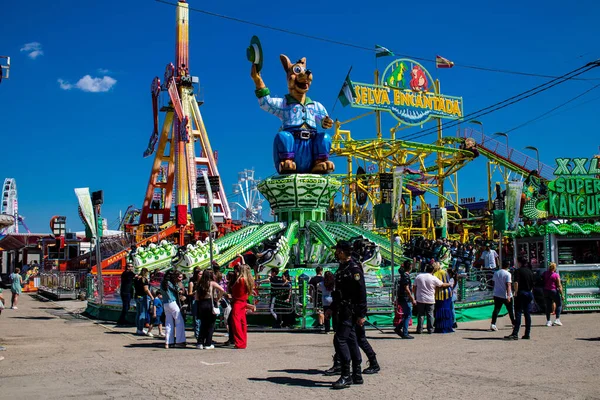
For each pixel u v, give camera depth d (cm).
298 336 1498
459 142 4659
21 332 1647
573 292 2064
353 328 859
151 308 1593
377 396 779
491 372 940
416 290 1507
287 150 2291
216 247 2159
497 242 3334
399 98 4312
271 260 2058
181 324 1322
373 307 1688
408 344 1302
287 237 2175
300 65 2308
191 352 1237
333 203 4519
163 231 4378
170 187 5556
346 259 889
